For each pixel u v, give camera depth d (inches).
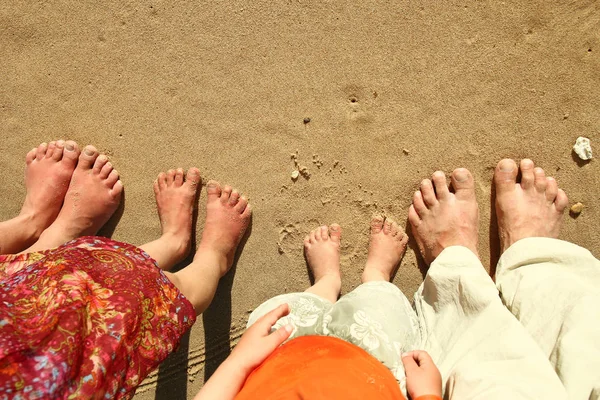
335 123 79.4
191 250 83.7
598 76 75.5
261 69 79.6
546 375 51.3
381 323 61.6
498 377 51.5
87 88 82.3
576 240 77.6
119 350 46.8
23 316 42.5
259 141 80.5
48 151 82.3
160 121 81.7
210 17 79.8
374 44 77.9
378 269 78.5
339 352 49.6
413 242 81.0
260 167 80.9
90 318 45.9
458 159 78.3
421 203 78.5
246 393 45.4
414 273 81.1
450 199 77.4
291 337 61.6
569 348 52.1
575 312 55.6
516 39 76.2
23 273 49.5
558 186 77.4
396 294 69.8
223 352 82.4
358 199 80.3
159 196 81.2
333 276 78.0
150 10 80.5
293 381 44.4
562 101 76.2
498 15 76.2
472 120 77.6
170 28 80.4
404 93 78.1
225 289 82.4
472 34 76.6
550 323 58.4
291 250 81.9
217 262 77.6
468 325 62.3
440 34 77.0
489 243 79.7
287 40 79.0
